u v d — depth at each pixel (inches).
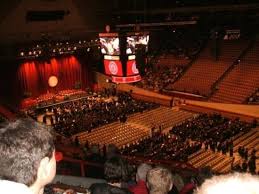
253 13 1625.2
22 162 69.4
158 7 1881.2
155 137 1266.0
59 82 1878.7
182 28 1873.8
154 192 160.2
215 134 1255.5
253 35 1734.7
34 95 1774.1
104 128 1460.4
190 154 1155.3
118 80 659.4
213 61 1818.4
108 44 659.4
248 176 70.5
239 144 1223.5
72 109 1668.3
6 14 1595.7
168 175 162.1
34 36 1697.8
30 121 74.4
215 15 1721.2
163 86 1817.2
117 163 191.8
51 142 74.4
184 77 1830.7
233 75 1688.0
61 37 1760.6
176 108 1643.7
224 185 68.9
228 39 1829.5
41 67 1788.9
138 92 1830.7
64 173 429.7
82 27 1861.5
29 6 1653.5
